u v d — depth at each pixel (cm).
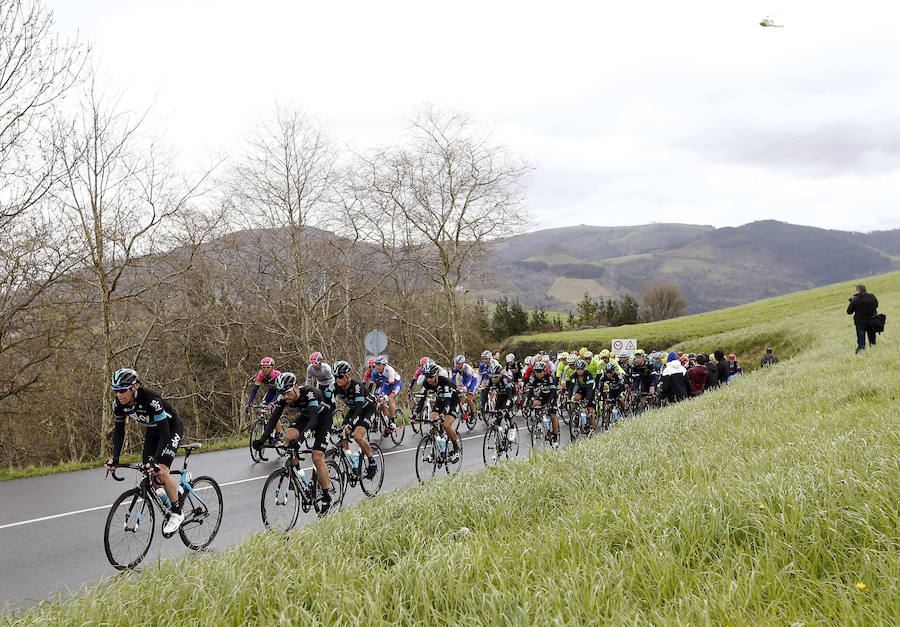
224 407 3238
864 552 361
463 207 3080
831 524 399
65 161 1603
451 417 1065
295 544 537
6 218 1527
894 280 5372
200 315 2359
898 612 289
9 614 427
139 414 638
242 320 2659
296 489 773
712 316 6156
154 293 2117
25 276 1595
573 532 473
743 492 479
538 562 426
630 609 331
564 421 1603
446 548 468
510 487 692
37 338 1694
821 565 365
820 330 3372
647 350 5159
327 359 2775
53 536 720
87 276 1766
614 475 684
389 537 548
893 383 994
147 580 460
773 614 306
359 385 910
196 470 1153
